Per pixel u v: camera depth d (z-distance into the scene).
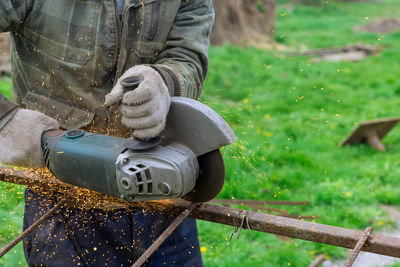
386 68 16.06
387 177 7.36
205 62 2.68
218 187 2.19
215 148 2.07
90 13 2.53
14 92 2.83
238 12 19.20
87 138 2.24
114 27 2.55
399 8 36.59
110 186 2.12
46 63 2.62
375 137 8.70
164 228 2.74
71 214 2.71
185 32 2.62
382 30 25.69
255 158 7.12
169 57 2.60
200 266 2.96
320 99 11.68
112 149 2.12
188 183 2.03
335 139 9.09
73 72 2.60
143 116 1.90
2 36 12.64
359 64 16.80
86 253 2.75
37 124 2.32
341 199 6.53
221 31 18.31
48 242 2.76
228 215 2.12
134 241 2.76
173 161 1.98
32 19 2.54
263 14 21.33
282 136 8.83
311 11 31.59
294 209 6.12
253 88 12.54
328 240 1.94
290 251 5.11
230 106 9.86
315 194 6.58
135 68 2.02
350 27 27.11
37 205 2.78
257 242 5.42
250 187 6.32
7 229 4.92
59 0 2.53
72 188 2.49
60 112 2.69
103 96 2.65
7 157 2.33
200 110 2.04
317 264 4.90
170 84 2.21
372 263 5.06
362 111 11.16
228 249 5.17
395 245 1.83
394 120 8.54
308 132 9.32
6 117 2.29
